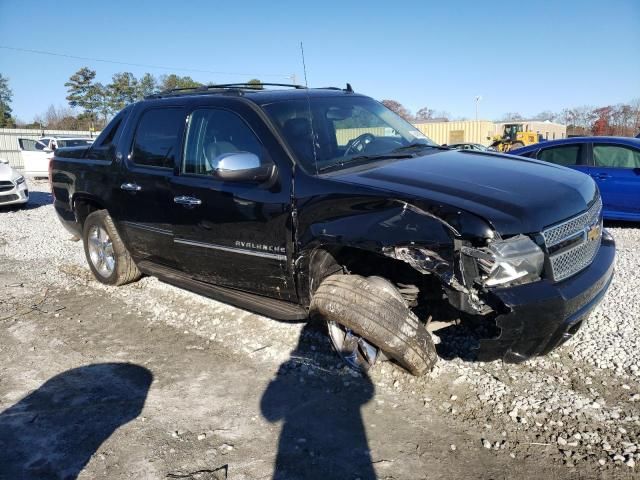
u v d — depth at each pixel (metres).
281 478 2.61
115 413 3.26
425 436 2.89
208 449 2.86
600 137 8.90
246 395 3.40
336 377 3.55
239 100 4.05
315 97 4.31
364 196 3.15
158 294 5.44
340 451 2.79
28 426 3.15
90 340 4.39
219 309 4.91
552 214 2.95
